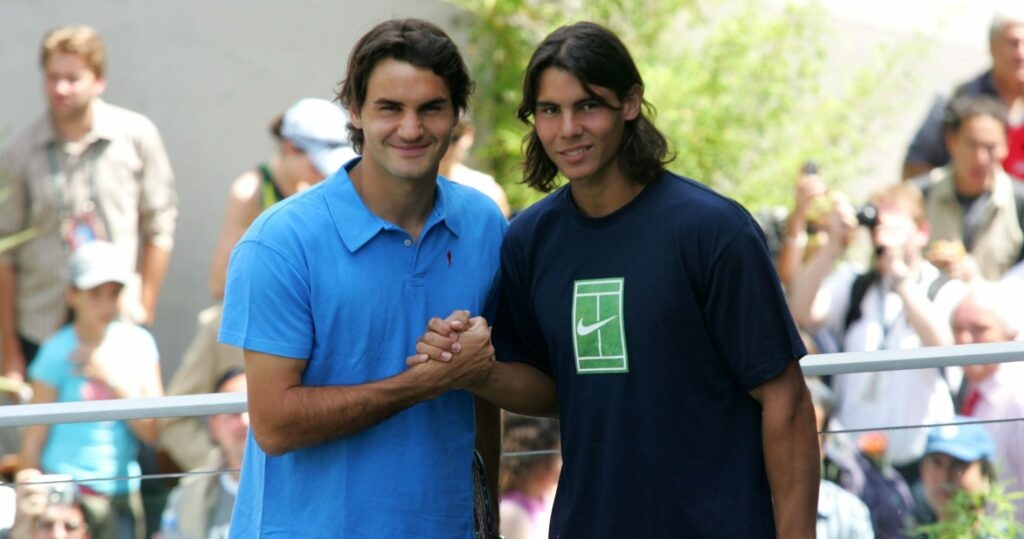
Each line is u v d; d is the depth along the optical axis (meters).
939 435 8.05
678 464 6.48
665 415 6.45
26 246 12.98
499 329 7.00
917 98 18.05
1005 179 14.73
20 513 7.63
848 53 18.05
